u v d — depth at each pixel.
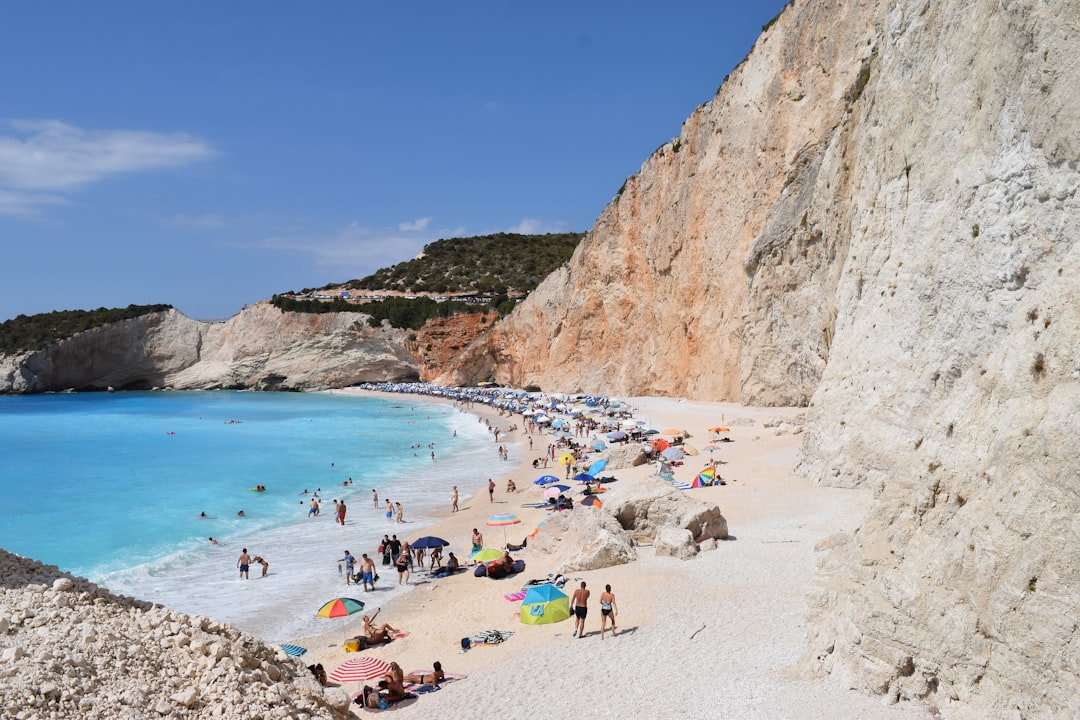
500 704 13.48
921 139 25.62
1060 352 10.38
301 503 38.75
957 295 22.47
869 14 48.62
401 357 132.25
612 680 13.70
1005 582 9.52
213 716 9.05
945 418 12.45
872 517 12.64
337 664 17.67
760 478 30.50
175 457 56.47
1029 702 9.02
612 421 58.31
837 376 28.84
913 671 10.56
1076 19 17.41
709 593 17.81
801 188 51.03
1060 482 9.38
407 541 29.62
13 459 56.41
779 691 11.85
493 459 52.38
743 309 53.81
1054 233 18.27
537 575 22.64
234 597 23.83
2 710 7.95
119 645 9.71
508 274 161.25
